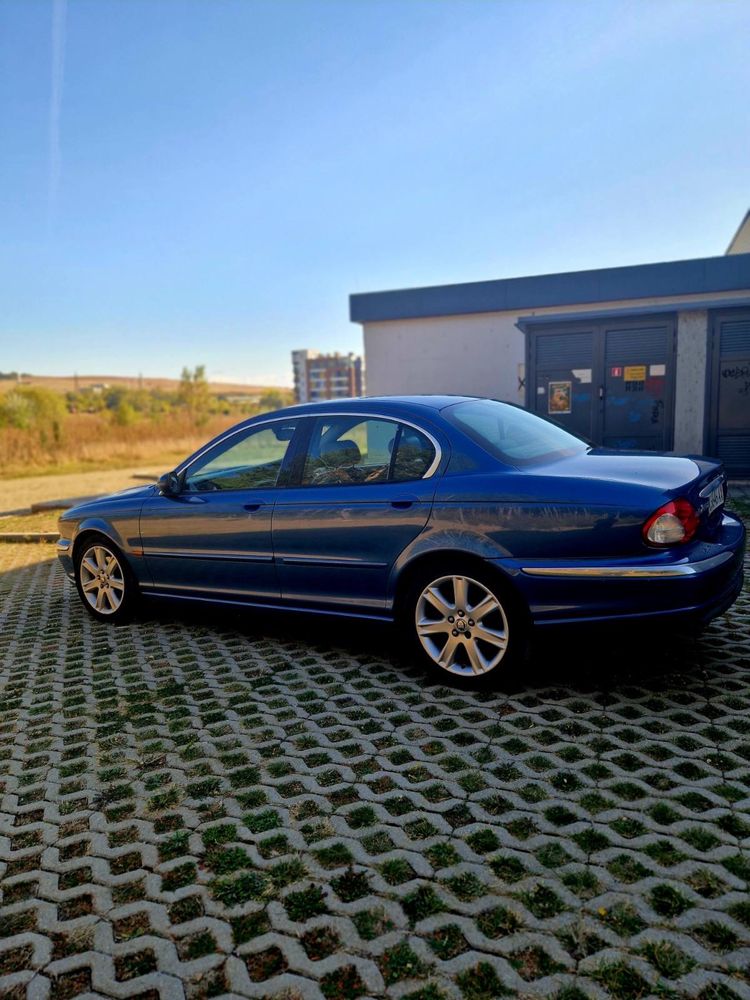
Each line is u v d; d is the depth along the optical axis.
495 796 2.76
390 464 3.96
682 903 2.13
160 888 2.35
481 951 2.01
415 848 2.47
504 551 3.49
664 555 3.23
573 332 10.55
